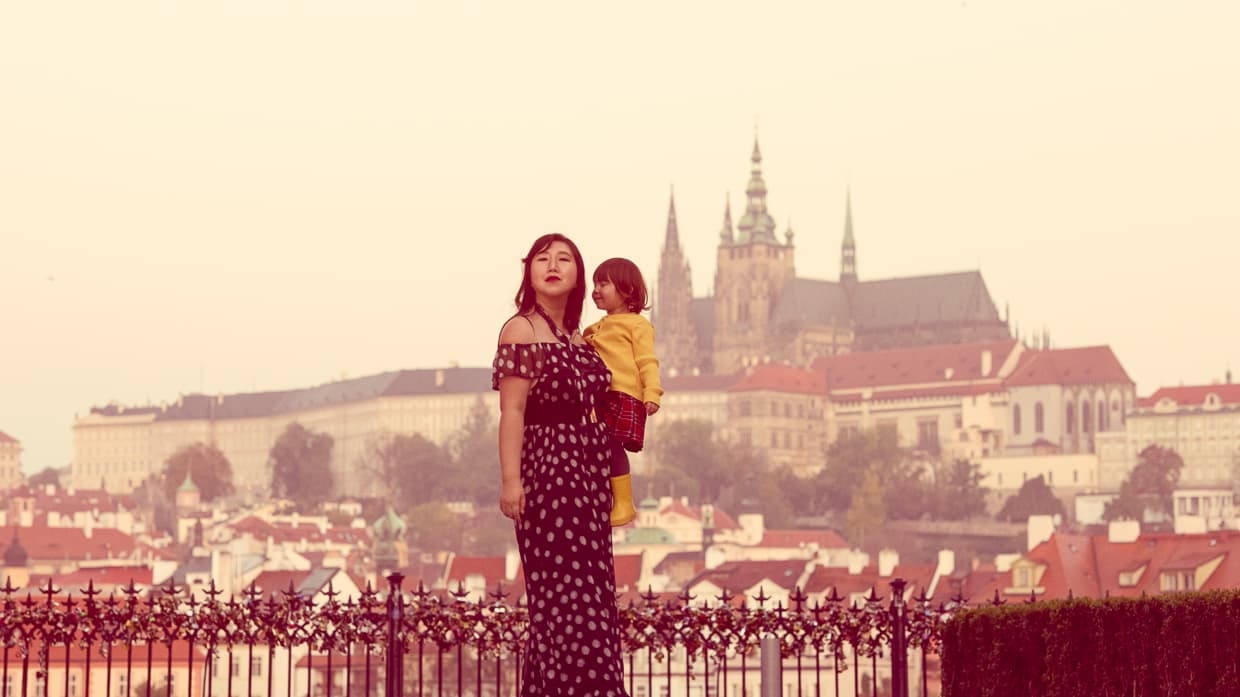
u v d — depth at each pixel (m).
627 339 16.09
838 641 25.02
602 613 15.07
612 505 15.70
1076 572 165.88
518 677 24.31
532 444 15.22
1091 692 19.61
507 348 15.20
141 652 73.31
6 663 23.97
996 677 20.45
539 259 15.66
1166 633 19.31
